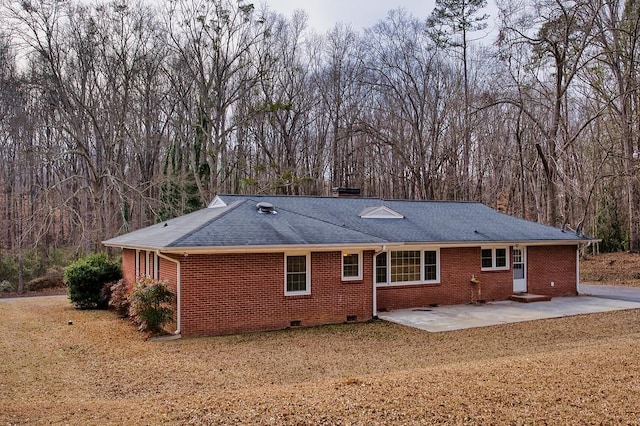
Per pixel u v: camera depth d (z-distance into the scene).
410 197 40.59
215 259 13.09
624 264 30.03
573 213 36.97
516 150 39.41
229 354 10.91
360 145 40.06
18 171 34.09
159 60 33.00
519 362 9.02
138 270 17.17
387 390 7.23
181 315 12.70
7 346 11.77
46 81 29.05
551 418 6.09
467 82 37.06
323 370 9.55
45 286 29.06
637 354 9.32
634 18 29.44
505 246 19.22
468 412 6.29
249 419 6.18
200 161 33.53
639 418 6.03
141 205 35.56
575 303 18.53
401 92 38.00
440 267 17.83
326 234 14.80
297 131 39.28
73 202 36.03
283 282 13.96
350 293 14.91
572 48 29.97
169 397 7.56
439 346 11.70
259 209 15.88
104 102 31.42
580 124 36.03
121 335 13.07
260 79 34.00
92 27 30.41
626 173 28.34
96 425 6.16
